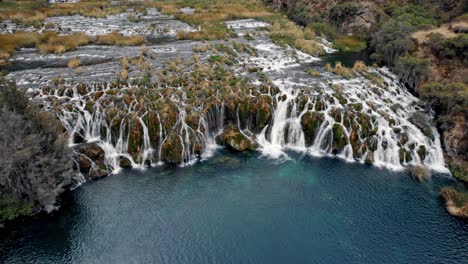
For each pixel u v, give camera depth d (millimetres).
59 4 114938
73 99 48375
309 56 73750
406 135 46094
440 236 33969
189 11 110625
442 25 77688
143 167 43344
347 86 55344
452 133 45906
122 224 35094
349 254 32281
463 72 56188
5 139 33531
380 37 74688
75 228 34562
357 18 91062
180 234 34188
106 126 45125
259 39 81438
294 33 84562
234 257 32031
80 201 37812
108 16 101375
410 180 41438
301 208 37250
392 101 53469
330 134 46312
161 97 49188
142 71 57844
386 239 33719
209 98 49031
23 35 74812
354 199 38469
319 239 33812
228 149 46875
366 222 35562
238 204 37719
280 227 35031
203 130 46719
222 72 58406
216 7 113438
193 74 56031
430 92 51375
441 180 41500
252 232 34500
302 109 49031
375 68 66312
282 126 48562
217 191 39500
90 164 41500
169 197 38594
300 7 106562
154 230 34531
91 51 70312
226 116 49000
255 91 51188
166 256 32062
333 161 44844
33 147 34625
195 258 31922
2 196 35188
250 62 65375
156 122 45062
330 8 97875
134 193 39094
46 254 31938
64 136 39219
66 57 66250
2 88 37969
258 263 31469
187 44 75750
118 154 43875
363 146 45156
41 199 35188
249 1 126500
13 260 31281
